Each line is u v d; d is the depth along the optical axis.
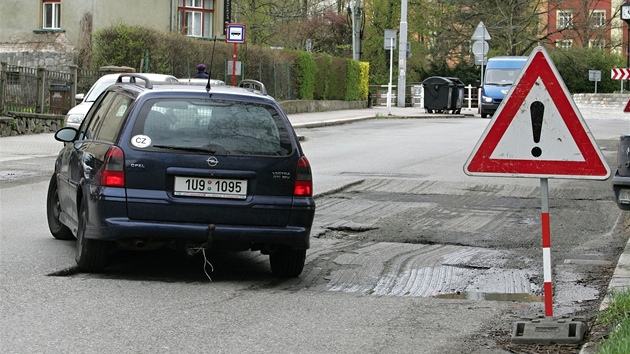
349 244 14.72
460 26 93.62
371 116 53.66
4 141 32.34
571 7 93.25
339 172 24.52
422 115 57.22
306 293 11.28
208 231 11.54
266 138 11.91
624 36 90.19
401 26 68.00
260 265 13.13
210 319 9.76
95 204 11.57
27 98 36.31
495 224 16.72
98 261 11.91
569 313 10.33
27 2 49.78
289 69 55.88
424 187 21.56
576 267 13.05
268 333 9.23
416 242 14.96
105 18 49.47
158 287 11.34
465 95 80.69
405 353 8.61
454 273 12.62
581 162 9.26
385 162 27.39
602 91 84.75
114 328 9.27
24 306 10.07
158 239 11.55
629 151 13.56
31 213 17.25
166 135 11.70
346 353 8.56
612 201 19.56
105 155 11.69
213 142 11.73
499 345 8.94
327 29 92.31
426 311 10.37
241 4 86.31
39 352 8.33
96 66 45.47
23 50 49.69
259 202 11.69
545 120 9.29
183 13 54.22
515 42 90.06
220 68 49.22
